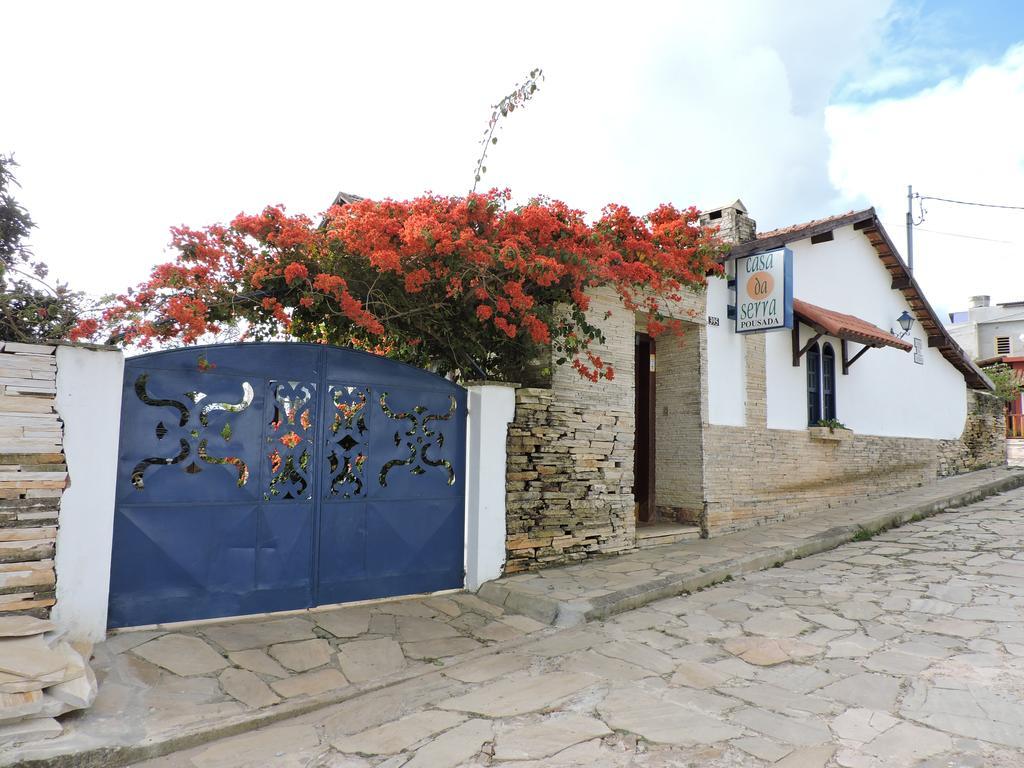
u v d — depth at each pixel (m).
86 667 3.99
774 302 9.43
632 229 7.46
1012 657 4.77
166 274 5.38
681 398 9.51
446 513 6.61
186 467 5.16
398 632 5.43
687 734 3.69
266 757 3.57
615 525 7.98
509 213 6.55
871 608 6.09
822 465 11.24
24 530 4.36
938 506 11.48
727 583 7.19
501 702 4.20
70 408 4.55
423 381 6.52
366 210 6.29
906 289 13.95
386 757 3.54
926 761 3.33
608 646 5.23
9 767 3.20
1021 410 24.06
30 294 4.79
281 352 5.64
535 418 7.23
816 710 3.99
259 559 5.45
